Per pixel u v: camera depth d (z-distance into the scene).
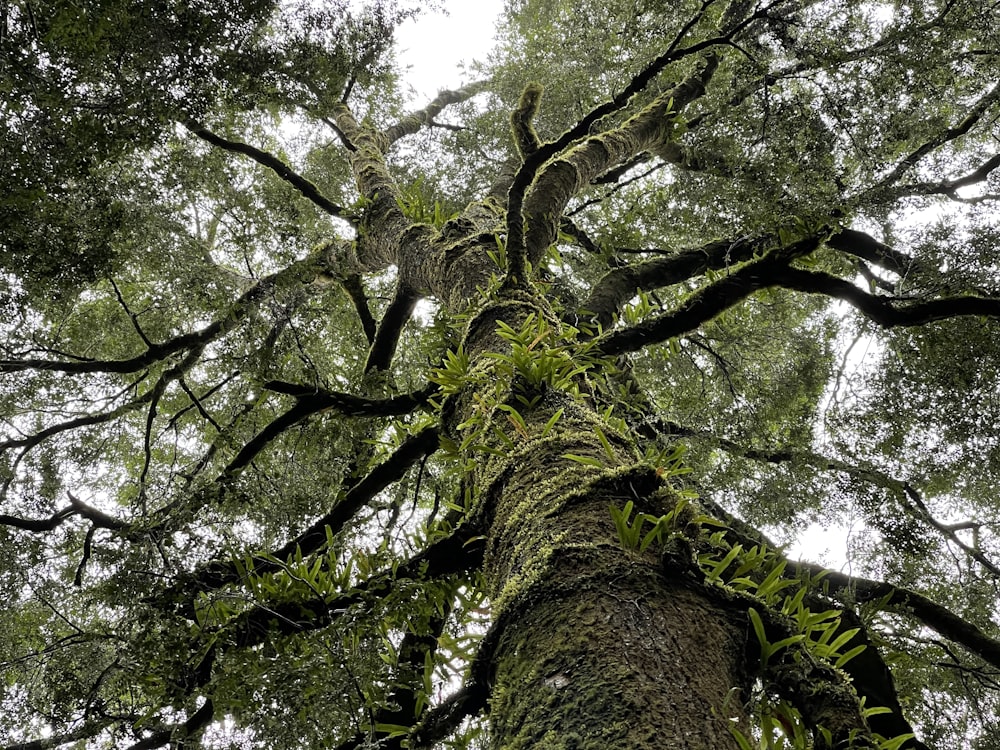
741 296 3.79
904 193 4.12
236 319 5.23
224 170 5.74
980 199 5.69
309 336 4.99
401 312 5.82
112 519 4.90
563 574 1.53
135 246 5.02
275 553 3.41
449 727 1.96
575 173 4.14
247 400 5.36
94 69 3.65
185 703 2.53
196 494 3.88
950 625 3.65
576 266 6.29
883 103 4.16
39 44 3.45
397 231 5.07
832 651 1.58
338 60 4.48
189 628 2.67
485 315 3.05
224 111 6.05
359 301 6.60
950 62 4.42
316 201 6.51
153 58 3.73
